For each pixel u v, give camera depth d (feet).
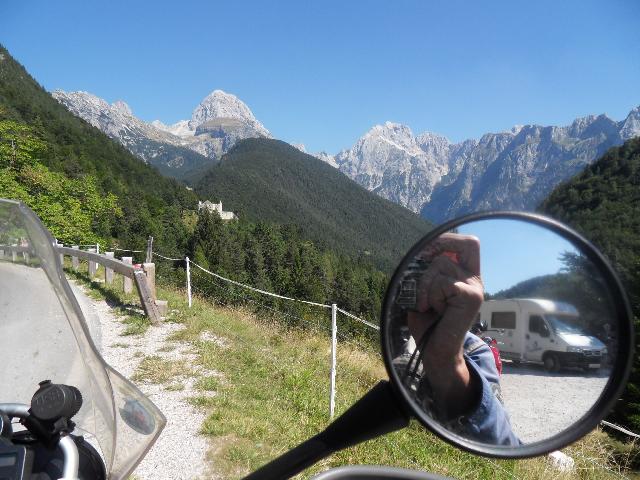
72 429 4.63
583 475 17.24
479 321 3.18
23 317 5.81
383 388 3.03
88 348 5.93
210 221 301.02
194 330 27.91
